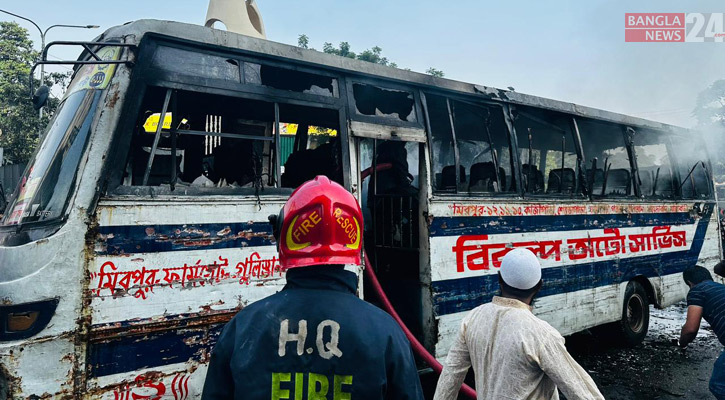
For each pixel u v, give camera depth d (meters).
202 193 2.81
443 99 4.31
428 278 3.93
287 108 3.57
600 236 5.60
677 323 7.53
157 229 2.62
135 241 2.54
